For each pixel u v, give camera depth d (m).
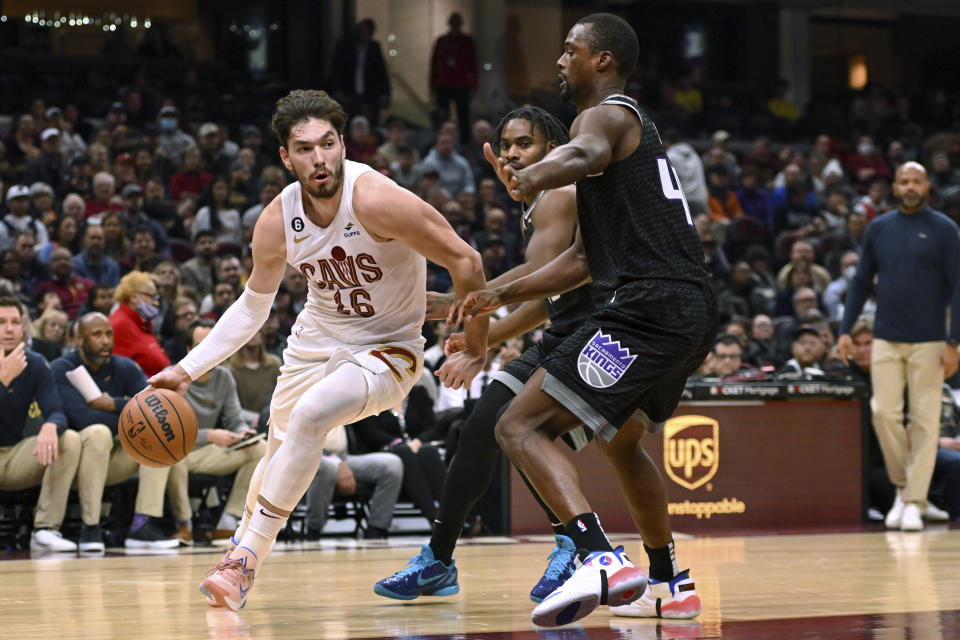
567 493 3.21
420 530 8.45
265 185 13.08
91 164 13.05
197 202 12.88
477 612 3.72
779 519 8.02
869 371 8.82
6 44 21.50
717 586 4.48
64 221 10.91
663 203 3.35
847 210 15.44
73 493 7.42
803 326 9.09
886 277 7.79
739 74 24.08
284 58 21.67
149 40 21.50
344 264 3.65
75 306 9.93
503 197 14.88
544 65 20.91
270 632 3.27
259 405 8.31
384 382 3.71
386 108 18.17
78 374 7.14
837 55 25.42
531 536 7.43
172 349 8.71
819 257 13.88
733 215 15.30
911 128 20.03
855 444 8.22
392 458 7.78
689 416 7.84
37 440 6.89
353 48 18.20
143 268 10.49
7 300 7.09
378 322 3.77
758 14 23.84
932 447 7.67
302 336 3.84
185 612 3.78
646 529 3.62
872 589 4.35
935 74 25.66
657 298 3.29
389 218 3.54
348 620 3.53
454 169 14.50
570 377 3.29
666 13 23.75
